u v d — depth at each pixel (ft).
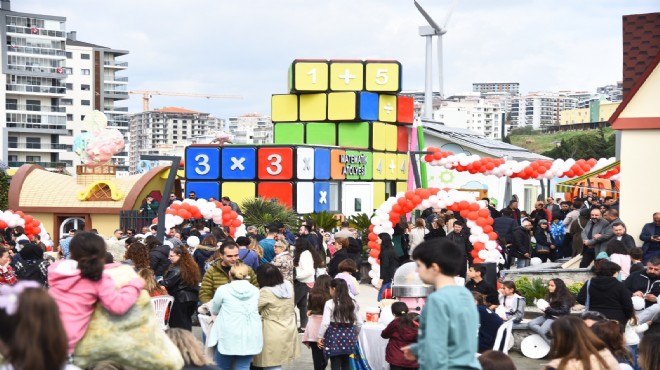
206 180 126.31
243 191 124.98
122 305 21.95
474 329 20.99
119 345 22.09
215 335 36.22
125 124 558.97
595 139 454.81
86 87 532.32
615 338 29.48
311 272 55.21
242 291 36.17
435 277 21.72
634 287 45.03
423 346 21.02
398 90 148.25
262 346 37.14
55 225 114.73
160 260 47.44
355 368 40.75
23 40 463.83
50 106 465.06
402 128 157.89
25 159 460.55
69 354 21.70
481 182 159.94
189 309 45.47
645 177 66.28
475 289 44.86
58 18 472.44
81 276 21.74
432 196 70.74
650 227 60.18
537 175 93.25
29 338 15.79
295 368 46.06
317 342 41.39
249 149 124.98
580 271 61.16
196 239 58.95
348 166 136.56
